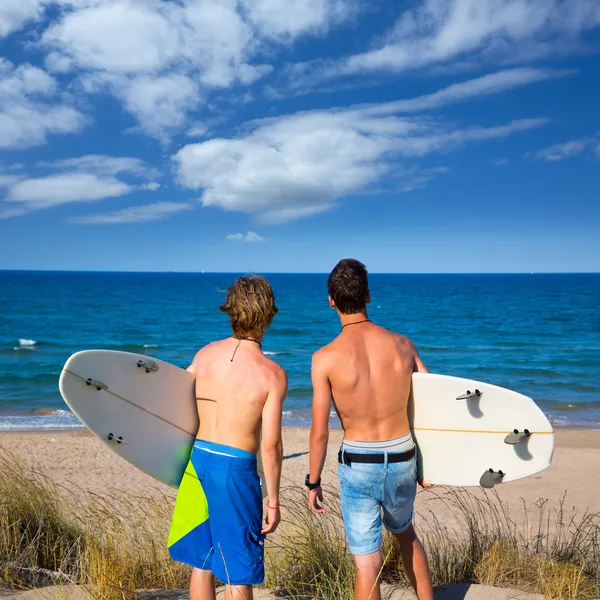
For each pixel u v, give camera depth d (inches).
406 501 88.4
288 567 120.8
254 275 91.1
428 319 1884.8
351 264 91.8
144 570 121.8
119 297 3083.2
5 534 126.5
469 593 107.5
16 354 995.3
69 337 1315.2
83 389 91.3
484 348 1122.0
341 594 102.9
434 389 93.4
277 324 1702.8
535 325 1647.4
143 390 92.0
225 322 1768.0
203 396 87.7
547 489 286.2
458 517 221.0
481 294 3688.5
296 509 150.5
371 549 85.4
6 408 553.0
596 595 109.0
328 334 1412.4
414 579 91.4
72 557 129.0
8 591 106.8
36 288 4114.2
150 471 91.1
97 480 297.7
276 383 83.6
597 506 255.4
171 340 1280.8
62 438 414.3
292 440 420.5
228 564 80.0
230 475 82.0
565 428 480.1
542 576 112.7
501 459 92.2
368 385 86.7
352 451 86.7
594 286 5300.2
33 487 154.6
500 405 92.7
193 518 84.0
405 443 88.0
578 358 959.6
